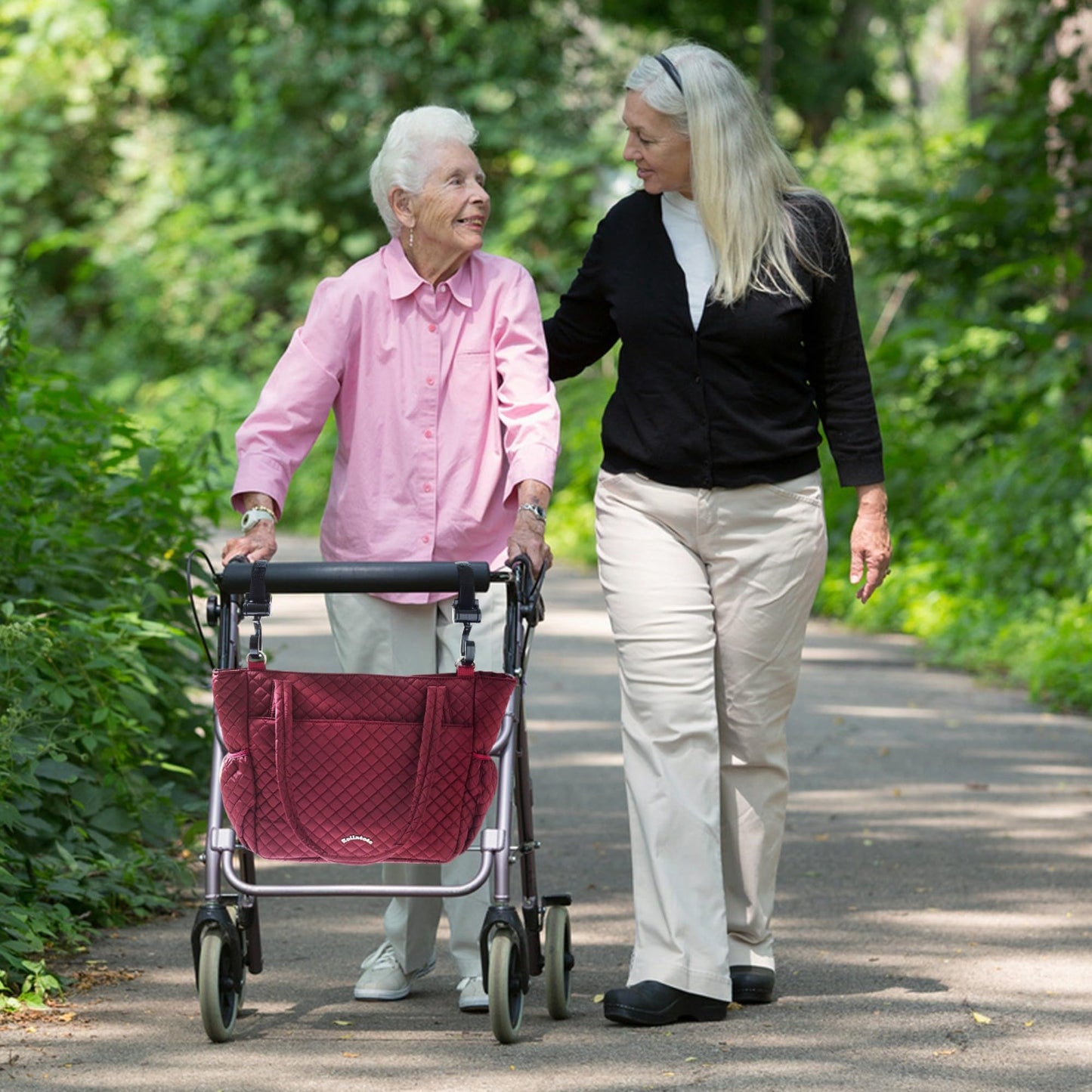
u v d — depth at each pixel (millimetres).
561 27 49844
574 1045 7918
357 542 8570
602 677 19828
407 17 48281
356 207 49938
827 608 26531
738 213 8219
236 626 7934
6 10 53844
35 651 10508
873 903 10711
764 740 8672
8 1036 7949
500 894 7727
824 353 8641
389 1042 7961
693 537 8484
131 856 10562
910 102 58750
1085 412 25938
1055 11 28609
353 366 8555
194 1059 7656
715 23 53531
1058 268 27625
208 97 53312
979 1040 8016
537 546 8117
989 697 19406
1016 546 24297
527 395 8484
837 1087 7312
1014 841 12438
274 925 10266
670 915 8242
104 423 13445
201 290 48156
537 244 47375
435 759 7539
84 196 55969
